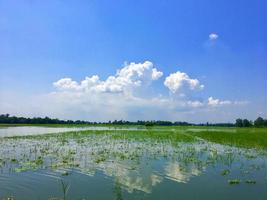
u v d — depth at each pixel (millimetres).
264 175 19156
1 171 19766
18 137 50781
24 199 13688
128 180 17297
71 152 29750
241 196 14281
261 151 32812
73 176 18312
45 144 38125
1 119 179750
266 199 13805
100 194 14406
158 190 15109
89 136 54781
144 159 25469
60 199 13688
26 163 22703
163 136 56250
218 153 30297
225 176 18672
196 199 13703
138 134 62594
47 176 18297
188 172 19859
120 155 27844
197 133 69625
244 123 182375
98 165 22141
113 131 77188
